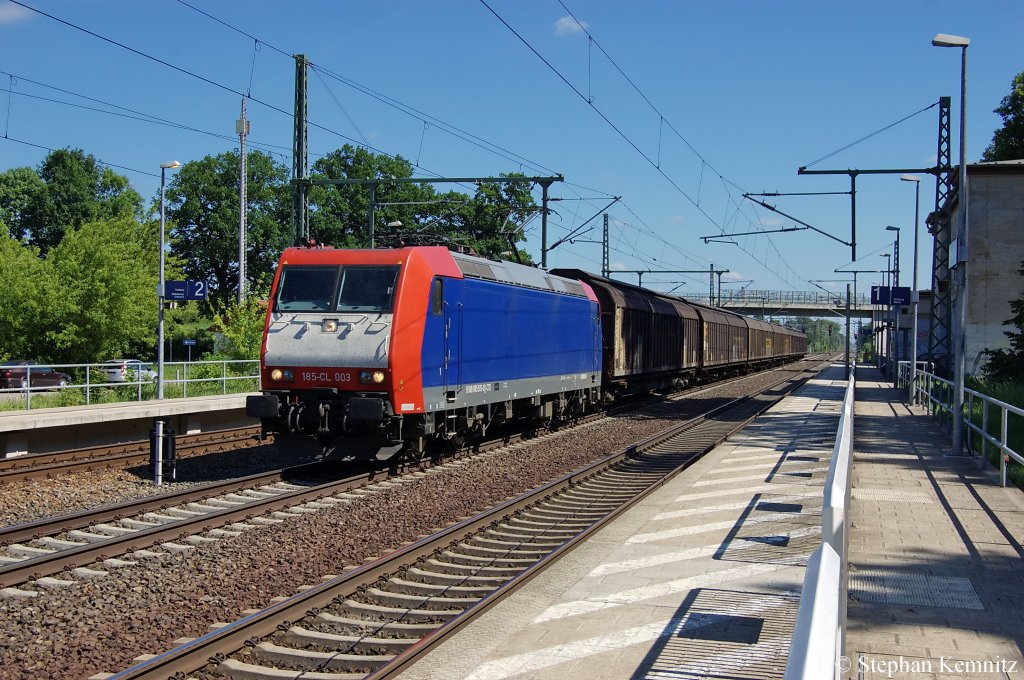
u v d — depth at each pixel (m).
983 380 29.03
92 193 69.75
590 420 24.94
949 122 27.48
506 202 53.03
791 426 22.25
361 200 62.72
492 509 11.15
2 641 6.45
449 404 15.16
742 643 6.31
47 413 17.61
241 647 6.36
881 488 11.92
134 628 6.75
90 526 10.58
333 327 13.91
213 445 17.91
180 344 52.34
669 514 11.05
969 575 7.57
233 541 9.59
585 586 7.83
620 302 26.92
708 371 45.03
